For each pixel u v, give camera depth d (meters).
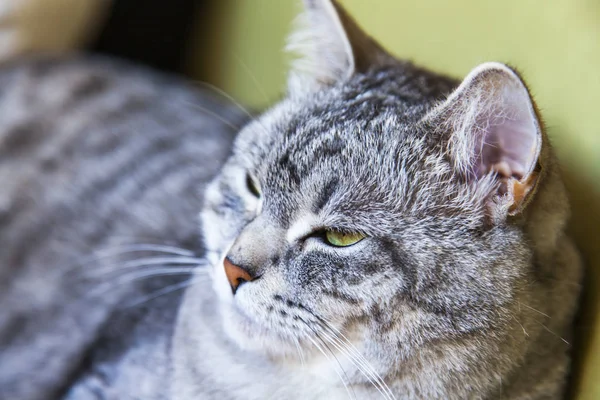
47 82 0.84
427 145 0.61
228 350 0.66
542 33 0.68
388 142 0.61
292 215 0.62
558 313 0.63
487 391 0.62
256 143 0.66
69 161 0.80
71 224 0.79
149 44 0.99
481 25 0.72
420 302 0.60
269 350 0.64
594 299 0.64
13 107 0.82
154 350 0.70
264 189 0.63
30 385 0.74
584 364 0.64
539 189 0.60
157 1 0.96
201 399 0.66
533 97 0.60
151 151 0.80
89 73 0.85
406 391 0.62
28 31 0.88
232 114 0.83
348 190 0.61
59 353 0.75
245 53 0.91
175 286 0.72
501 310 0.61
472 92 0.59
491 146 0.60
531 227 0.61
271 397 0.65
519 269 0.61
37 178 0.80
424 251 0.60
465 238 0.60
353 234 0.61
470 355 0.61
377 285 0.60
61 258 0.78
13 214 0.79
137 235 0.77
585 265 0.65
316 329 0.62
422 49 0.76
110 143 0.81
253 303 0.62
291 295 0.61
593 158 0.64
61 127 0.82
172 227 0.76
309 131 0.63
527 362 0.63
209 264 0.66
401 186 0.61
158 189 0.78
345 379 0.62
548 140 0.60
